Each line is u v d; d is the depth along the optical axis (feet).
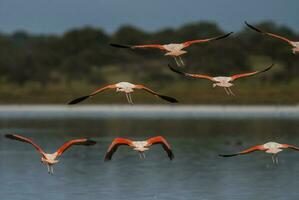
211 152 166.91
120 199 112.68
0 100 382.42
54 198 113.60
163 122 266.57
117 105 368.07
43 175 134.21
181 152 167.43
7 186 123.03
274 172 136.26
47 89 399.85
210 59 415.64
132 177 131.75
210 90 370.94
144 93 375.25
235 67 414.82
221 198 112.57
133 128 237.25
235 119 281.95
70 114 322.96
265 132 218.59
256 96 362.74
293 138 198.29
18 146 182.39
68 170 140.26
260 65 418.51
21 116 304.91
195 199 112.16
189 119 284.00
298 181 126.62
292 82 387.55
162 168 142.10
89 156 161.89
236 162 150.20
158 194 115.96
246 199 112.16
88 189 120.47
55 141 192.75
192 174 134.72
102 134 214.28
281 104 356.38
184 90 377.50
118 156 161.79
